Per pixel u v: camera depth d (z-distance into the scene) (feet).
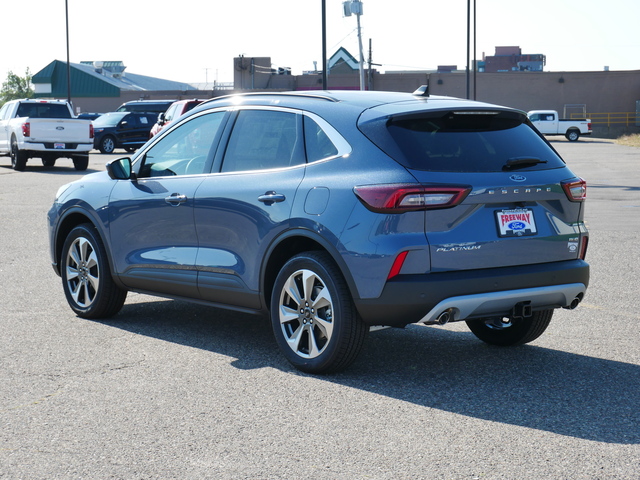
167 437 13.16
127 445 12.82
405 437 13.16
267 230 17.24
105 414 14.26
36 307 23.22
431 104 16.70
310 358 16.69
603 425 13.71
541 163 16.70
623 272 28.45
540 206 16.44
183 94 246.68
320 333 16.69
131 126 116.88
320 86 238.27
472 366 17.43
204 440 13.03
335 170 16.39
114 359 17.81
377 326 16.11
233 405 14.76
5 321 21.44
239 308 18.49
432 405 14.79
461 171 15.66
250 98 18.99
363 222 15.60
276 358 18.03
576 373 16.85
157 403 14.85
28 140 78.13
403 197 15.24
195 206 18.88
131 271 20.65
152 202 19.93
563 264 16.70
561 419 14.02
